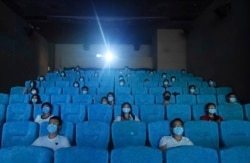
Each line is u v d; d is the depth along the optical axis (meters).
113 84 10.00
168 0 10.21
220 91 8.40
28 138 3.93
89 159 2.57
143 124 4.23
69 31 14.77
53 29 14.14
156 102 7.25
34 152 2.56
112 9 11.11
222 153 2.67
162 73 12.05
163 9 11.12
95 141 4.09
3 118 5.71
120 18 12.25
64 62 17.19
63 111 5.76
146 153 2.62
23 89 8.73
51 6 10.77
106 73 12.60
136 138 4.14
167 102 6.89
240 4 8.16
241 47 8.13
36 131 3.98
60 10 11.21
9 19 10.38
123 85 9.73
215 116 5.42
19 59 11.39
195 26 12.48
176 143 3.88
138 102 7.20
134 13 11.58
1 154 2.55
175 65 13.98
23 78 11.84
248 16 7.70
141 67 17.06
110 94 6.91
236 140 4.18
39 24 13.11
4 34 9.80
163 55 14.02
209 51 10.77
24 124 4.00
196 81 10.21
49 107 5.17
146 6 10.81
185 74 12.08
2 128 4.04
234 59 8.62
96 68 17.16
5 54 9.84
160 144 3.94
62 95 7.27
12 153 2.55
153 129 4.18
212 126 4.21
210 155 2.65
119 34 15.69
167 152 2.63
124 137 4.14
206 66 11.10
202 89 8.38
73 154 2.58
